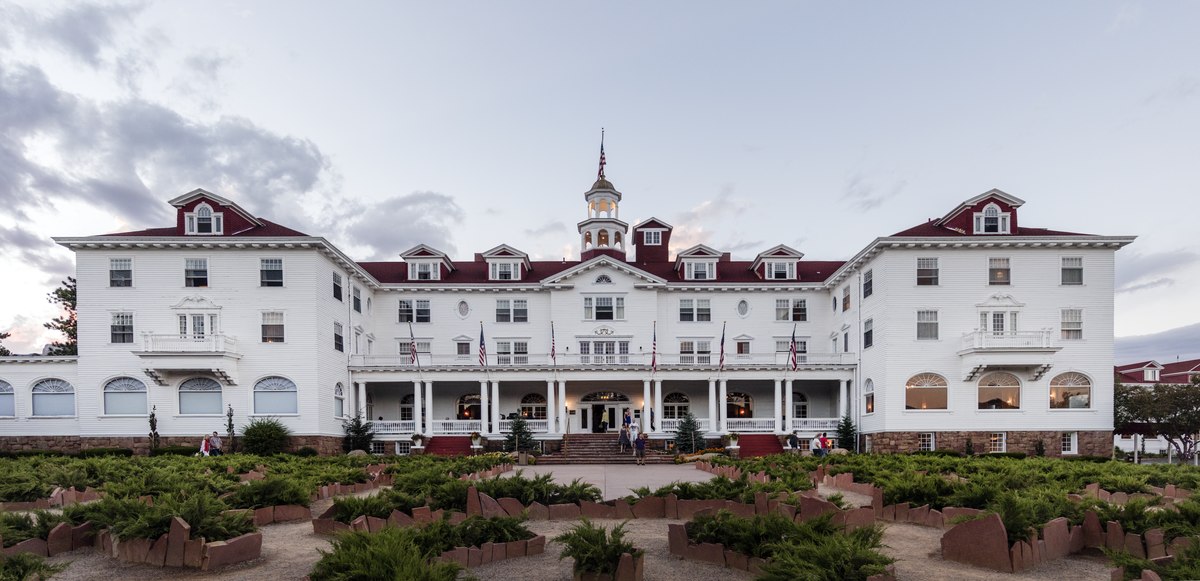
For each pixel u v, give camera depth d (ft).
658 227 210.38
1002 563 40.06
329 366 152.87
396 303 184.24
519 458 139.03
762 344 184.96
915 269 148.46
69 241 144.66
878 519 56.95
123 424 145.07
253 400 145.28
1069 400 146.72
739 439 160.25
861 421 161.07
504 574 39.11
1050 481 67.92
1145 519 43.19
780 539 39.34
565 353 174.19
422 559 33.91
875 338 152.56
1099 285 147.84
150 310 146.61
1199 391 152.66
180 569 40.83
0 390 148.36
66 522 45.29
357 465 94.84
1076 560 42.47
